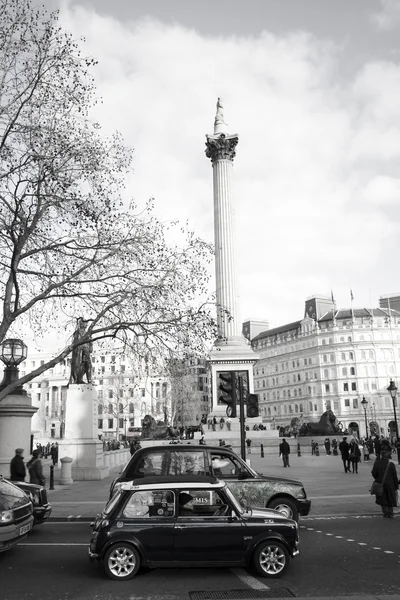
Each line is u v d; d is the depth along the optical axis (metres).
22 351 26.98
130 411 129.00
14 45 19.17
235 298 69.75
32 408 26.59
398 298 149.38
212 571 11.11
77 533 15.66
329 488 25.81
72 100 20.09
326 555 12.26
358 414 132.50
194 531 10.55
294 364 149.50
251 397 24.27
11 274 20.66
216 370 68.06
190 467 14.73
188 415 137.50
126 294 21.09
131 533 10.56
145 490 10.88
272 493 15.02
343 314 141.50
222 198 72.75
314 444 55.16
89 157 20.23
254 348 165.88
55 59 19.73
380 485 17.78
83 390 34.50
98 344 23.42
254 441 60.56
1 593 9.66
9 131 19.22
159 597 9.38
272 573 10.47
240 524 10.63
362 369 134.75
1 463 25.52
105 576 10.73
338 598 8.77
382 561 11.66
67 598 9.35
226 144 73.88
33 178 20.03
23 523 12.42
